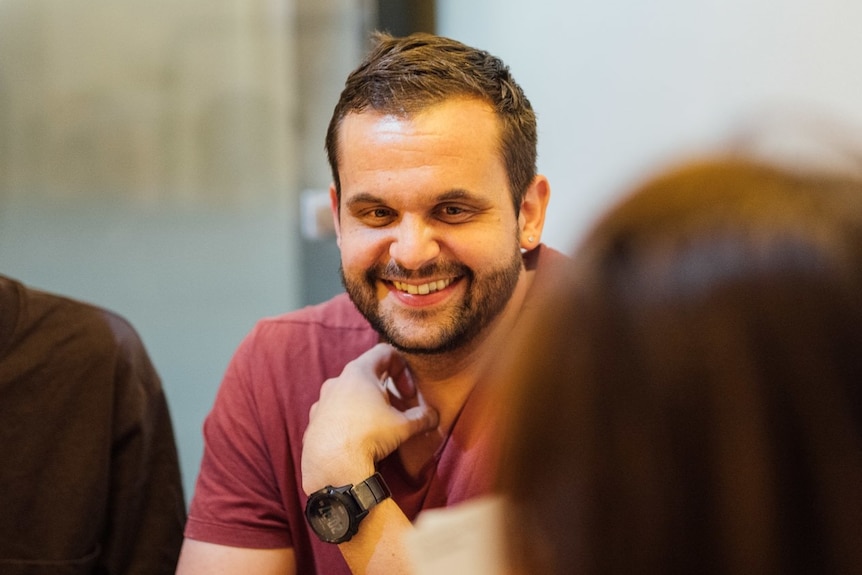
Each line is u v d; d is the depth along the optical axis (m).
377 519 1.12
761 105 1.65
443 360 1.19
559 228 2.12
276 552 1.31
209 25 2.71
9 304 1.49
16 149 2.79
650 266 0.48
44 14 2.72
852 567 0.44
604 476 0.48
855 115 1.48
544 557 0.51
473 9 2.36
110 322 1.57
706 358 0.46
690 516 0.46
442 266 1.11
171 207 2.80
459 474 1.18
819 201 0.48
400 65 1.12
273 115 2.73
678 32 1.80
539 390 0.51
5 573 1.44
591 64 2.01
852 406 0.45
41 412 1.48
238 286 2.80
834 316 0.45
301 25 2.67
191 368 2.85
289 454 1.32
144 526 1.55
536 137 1.21
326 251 2.71
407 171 1.08
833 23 1.52
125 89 2.75
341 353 1.34
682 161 0.52
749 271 0.46
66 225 2.82
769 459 0.45
